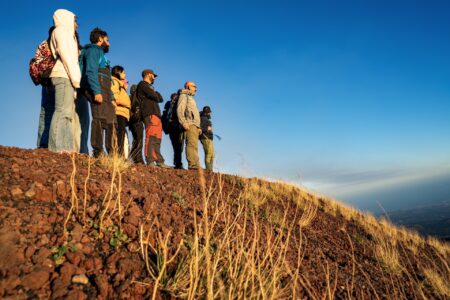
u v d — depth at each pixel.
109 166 3.00
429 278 3.58
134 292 1.46
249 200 4.32
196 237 1.60
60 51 2.89
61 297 1.24
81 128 3.72
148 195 2.62
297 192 7.02
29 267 1.32
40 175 2.10
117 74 4.37
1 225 1.50
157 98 4.72
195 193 3.55
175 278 1.64
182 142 5.79
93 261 1.52
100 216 1.87
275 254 2.64
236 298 1.72
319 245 3.71
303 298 2.17
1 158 2.29
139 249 1.77
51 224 1.67
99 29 3.67
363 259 3.86
